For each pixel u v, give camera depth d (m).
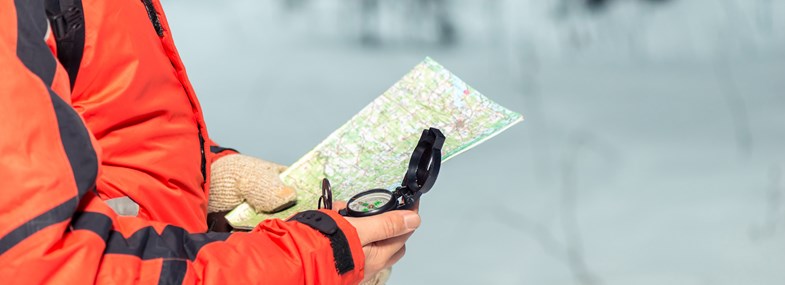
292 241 0.89
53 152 0.76
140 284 0.80
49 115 0.77
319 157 1.22
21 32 0.79
